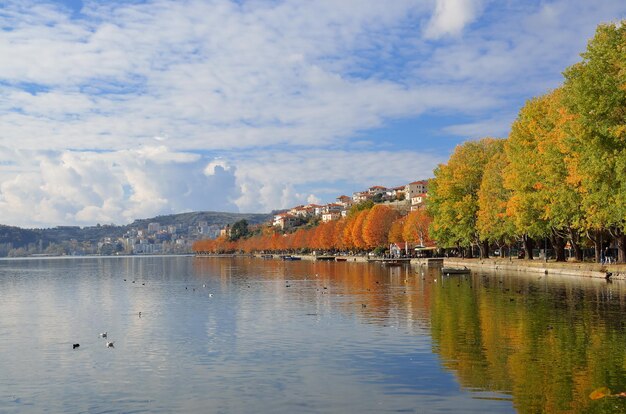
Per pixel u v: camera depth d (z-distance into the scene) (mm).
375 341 36562
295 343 36906
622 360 29156
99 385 28266
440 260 158750
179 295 75625
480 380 26594
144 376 29719
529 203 90438
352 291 73125
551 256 134000
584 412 21875
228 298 68375
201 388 27156
